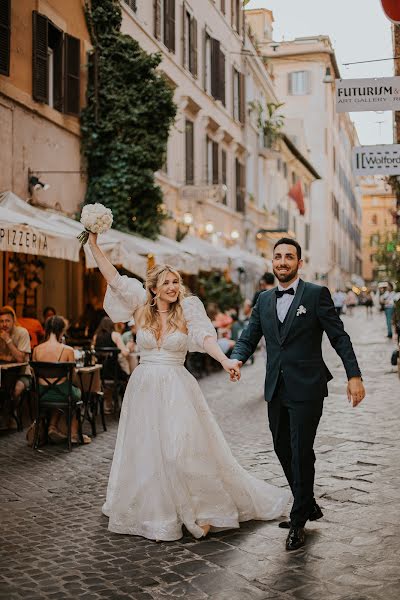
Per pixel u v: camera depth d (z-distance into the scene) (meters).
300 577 4.37
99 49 16.53
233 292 21.98
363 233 120.44
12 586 4.31
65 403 8.48
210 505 5.24
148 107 16.77
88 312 17.44
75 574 4.49
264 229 35.53
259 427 9.69
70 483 6.84
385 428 9.25
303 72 61.50
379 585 4.22
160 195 17.59
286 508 5.75
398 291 15.41
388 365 17.41
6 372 9.70
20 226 9.30
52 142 15.01
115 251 11.63
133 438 5.28
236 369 5.08
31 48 13.97
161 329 5.40
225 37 29.16
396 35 14.92
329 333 4.98
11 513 5.85
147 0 20.27
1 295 14.33
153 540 5.09
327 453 7.83
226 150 29.66
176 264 15.23
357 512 5.65
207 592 4.18
